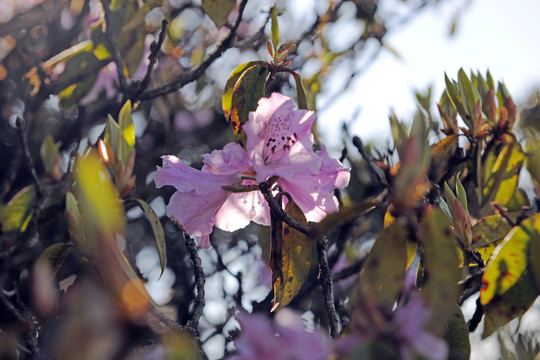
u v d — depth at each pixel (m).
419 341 0.91
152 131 1.54
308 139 1.01
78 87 1.26
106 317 0.84
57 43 1.34
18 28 1.34
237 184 1.03
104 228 0.88
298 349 0.91
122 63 1.20
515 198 1.13
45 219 1.19
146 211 1.04
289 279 1.03
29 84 1.30
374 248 0.95
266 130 1.01
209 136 1.64
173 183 1.02
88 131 1.31
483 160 1.13
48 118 1.46
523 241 0.98
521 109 1.33
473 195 1.12
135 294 0.88
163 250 1.04
